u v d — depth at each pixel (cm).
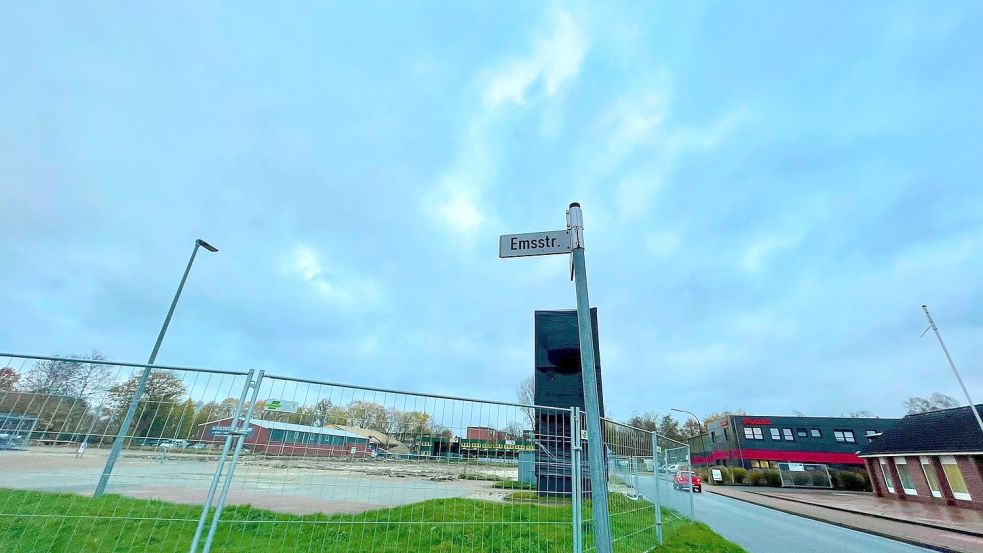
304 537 455
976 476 2108
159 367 434
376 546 441
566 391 1405
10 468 412
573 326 1471
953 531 1381
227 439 412
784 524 1417
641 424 7694
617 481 582
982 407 2405
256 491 411
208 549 380
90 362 432
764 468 4575
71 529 440
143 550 456
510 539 461
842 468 4584
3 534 435
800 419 4853
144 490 413
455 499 462
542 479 486
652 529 703
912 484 2552
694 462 6372
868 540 1188
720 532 1144
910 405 6556
